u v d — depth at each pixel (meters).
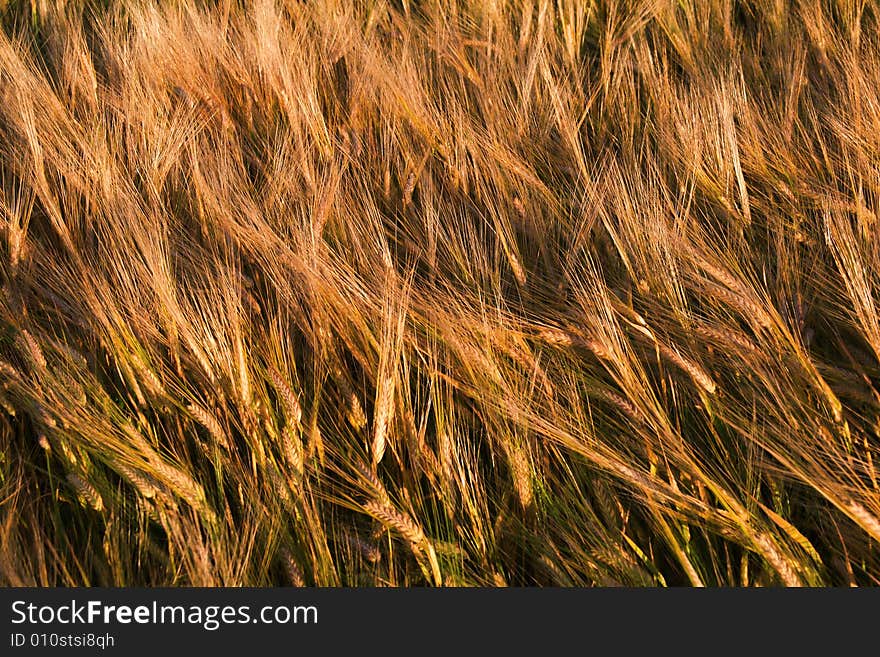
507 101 3.94
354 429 2.62
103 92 3.94
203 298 2.63
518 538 2.40
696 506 2.32
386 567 2.40
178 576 2.27
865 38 4.28
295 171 3.35
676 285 2.87
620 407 2.52
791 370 2.58
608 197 3.25
